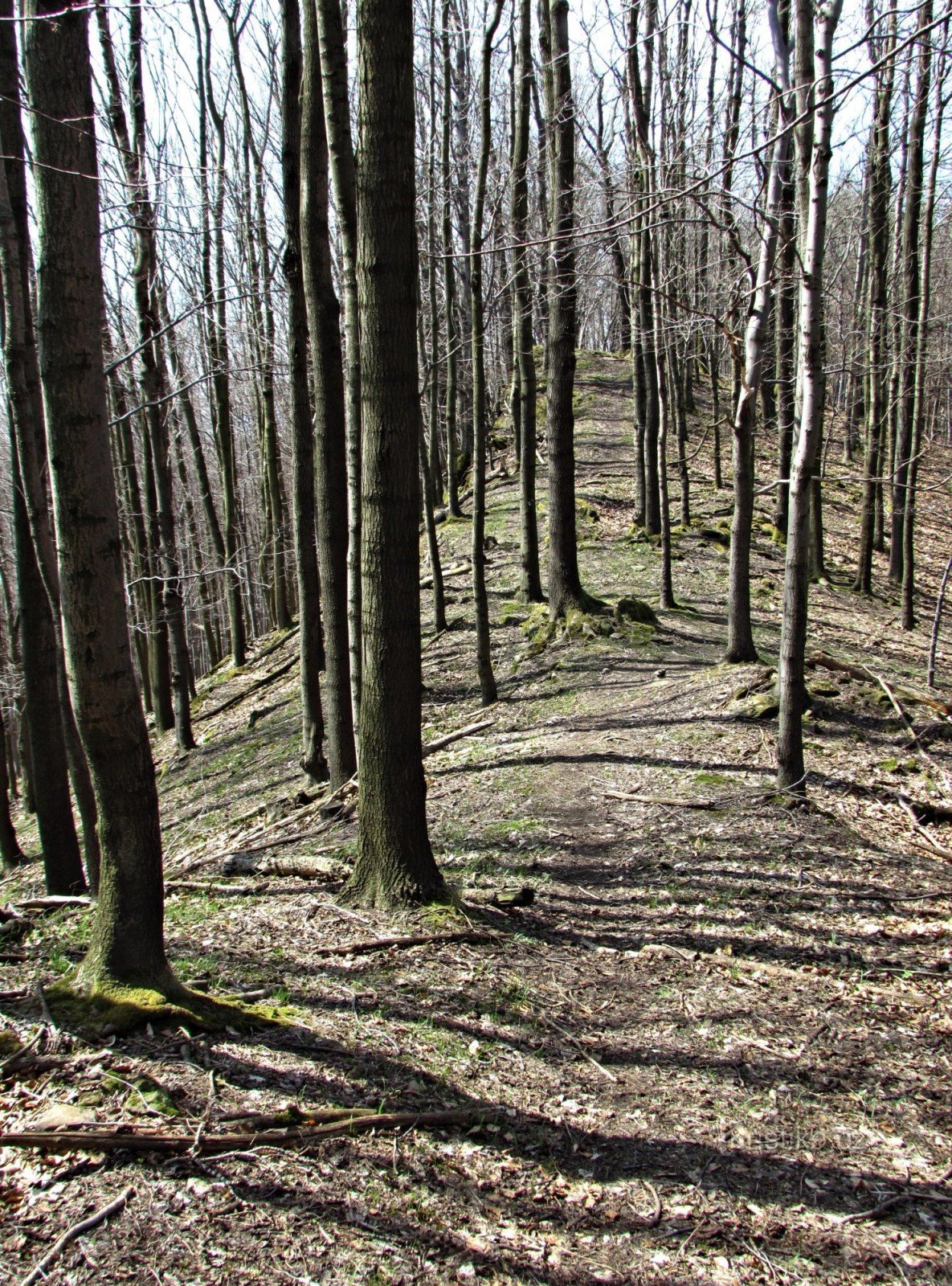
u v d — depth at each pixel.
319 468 8.86
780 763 7.81
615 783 8.47
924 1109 4.11
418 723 5.92
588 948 5.61
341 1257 3.06
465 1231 3.25
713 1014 4.89
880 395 19.30
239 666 19.84
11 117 6.75
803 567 7.36
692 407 30.17
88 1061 3.86
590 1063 4.39
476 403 10.84
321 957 5.23
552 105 11.59
